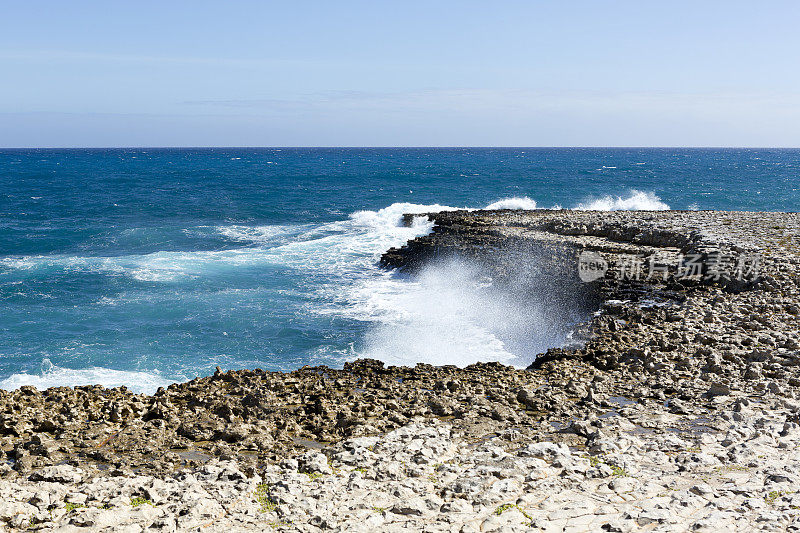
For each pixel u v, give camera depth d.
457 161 188.38
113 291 27.09
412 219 44.16
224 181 93.06
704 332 15.05
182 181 93.12
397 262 31.67
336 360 18.78
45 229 46.28
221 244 40.97
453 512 7.31
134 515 7.05
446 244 31.78
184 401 11.57
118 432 9.91
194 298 25.89
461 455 8.99
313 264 32.97
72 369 18.03
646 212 39.56
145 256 35.38
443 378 12.83
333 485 7.98
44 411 10.62
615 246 27.42
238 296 26.33
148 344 20.22
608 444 9.18
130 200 65.62
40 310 24.11
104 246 40.69
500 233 32.81
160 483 7.96
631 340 14.88
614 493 7.80
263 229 46.72
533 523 6.99
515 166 150.00
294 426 10.13
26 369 18.03
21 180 95.50
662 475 8.29
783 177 106.44
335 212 56.69
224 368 18.12
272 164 160.50
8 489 7.59
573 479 8.14
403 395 11.73
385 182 90.25
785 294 17.91
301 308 24.48
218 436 9.75
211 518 7.10
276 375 13.24
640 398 11.38
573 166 152.75
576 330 16.83
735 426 9.81
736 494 7.65
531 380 12.68
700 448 9.12
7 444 9.30
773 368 12.52
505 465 8.57
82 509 7.14
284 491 7.77
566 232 32.47
